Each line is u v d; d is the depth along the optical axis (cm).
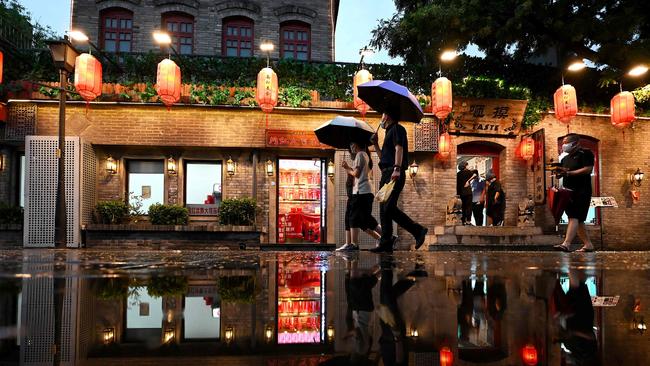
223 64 1187
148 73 1166
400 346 53
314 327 67
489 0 1234
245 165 1143
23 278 154
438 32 1264
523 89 1186
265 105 989
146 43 1326
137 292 114
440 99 1020
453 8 1178
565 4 1145
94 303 93
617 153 1258
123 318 74
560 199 578
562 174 579
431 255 398
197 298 103
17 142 1059
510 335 59
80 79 880
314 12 1405
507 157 1207
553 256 393
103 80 1125
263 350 51
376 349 51
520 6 1127
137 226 1024
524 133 1214
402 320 73
